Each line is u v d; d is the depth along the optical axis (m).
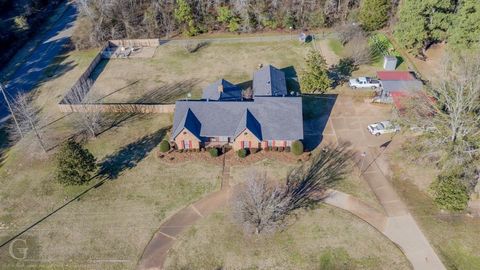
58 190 52.44
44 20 95.81
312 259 43.44
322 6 87.06
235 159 56.00
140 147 58.62
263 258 43.72
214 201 50.12
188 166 55.22
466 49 65.50
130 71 76.62
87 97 66.19
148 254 44.47
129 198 50.94
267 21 85.81
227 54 80.56
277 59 78.06
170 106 64.12
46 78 75.25
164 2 88.06
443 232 45.72
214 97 61.91
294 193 50.75
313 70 64.50
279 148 56.69
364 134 59.69
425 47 76.94
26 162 56.91
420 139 53.38
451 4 70.06
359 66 74.94
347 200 49.75
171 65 78.00
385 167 54.12
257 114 56.84
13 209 50.19
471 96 47.66
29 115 57.03
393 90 63.56
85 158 50.38
